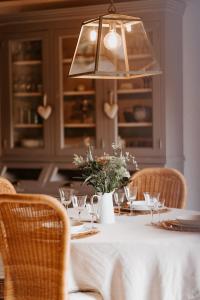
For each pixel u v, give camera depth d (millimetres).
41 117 4562
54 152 4500
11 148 4672
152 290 2266
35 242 2193
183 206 3350
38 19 4449
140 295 2262
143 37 2816
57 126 4484
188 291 2258
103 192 2664
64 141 4484
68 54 4406
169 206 3410
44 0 4410
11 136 4680
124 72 2707
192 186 4512
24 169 4730
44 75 4508
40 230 2168
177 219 2533
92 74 2676
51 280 2191
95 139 4367
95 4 4492
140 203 3080
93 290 2320
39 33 4480
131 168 4211
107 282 2273
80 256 2283
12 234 2238
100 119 4332
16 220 2201
